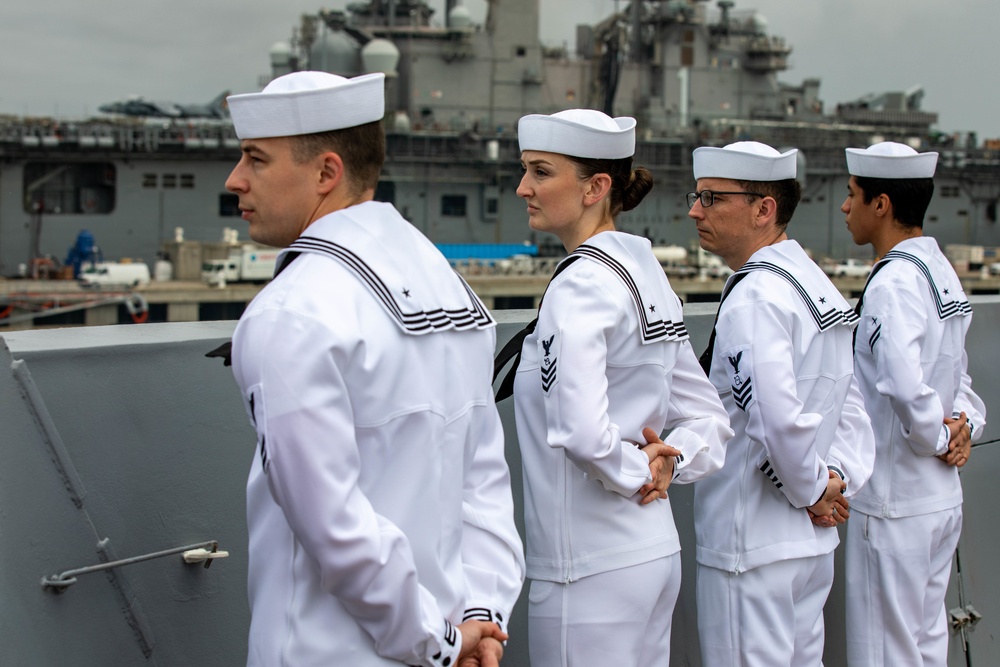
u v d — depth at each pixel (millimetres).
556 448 2502
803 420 2859
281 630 1732
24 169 42625
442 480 1810
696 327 3793
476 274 45562
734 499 3057
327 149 1814
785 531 3029
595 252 2506
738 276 3100
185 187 43719
